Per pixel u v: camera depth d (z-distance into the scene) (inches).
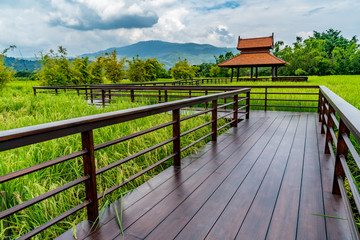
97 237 66.9
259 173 111.9
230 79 1174.3
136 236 67.4
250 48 1213.7
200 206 83.4
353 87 540.4
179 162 121.4
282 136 179.3
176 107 111.4
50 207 82.0
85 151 67.2
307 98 382.3
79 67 824.9
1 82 602.2
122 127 165.0
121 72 998.4
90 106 255.9
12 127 165.3
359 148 142.9
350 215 64.1
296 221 74.4
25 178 92.0
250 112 299.0
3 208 79.4
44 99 307.6
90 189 71.1
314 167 118.5
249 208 82.1
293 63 1856.5
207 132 188.7
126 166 114.0
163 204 84.8
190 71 1253.7
